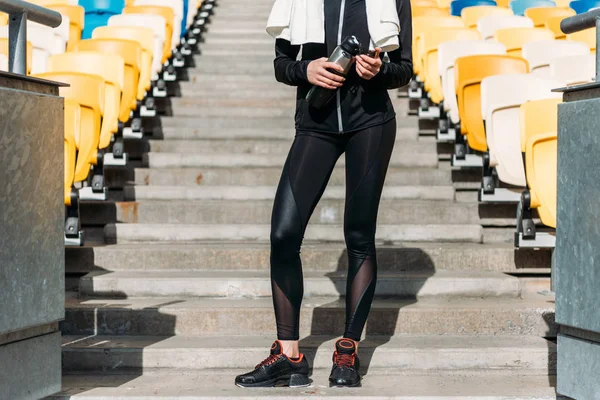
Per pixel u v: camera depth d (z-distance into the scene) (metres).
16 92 2.66
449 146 6.34
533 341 3.70
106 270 4.43
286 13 3.26
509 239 4.95
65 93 4.94
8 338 2.70
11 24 2.83
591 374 2.67
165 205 5.07
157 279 4.12
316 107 3.17
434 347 3.57
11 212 2.65
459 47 6.83
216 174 5.66
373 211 3.24
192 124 6.89
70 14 8.50
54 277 2.88
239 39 10.60
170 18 9.54
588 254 2.65
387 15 3.11
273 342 3.64
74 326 3.80
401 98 7.85
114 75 5.78
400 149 6.26
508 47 8.19
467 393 3.17
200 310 3.82
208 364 3.53
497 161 5.04
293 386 3.24
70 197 4.41
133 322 3.80
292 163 3.22
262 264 4.44
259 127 6.82
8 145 2.62
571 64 6.07
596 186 2.62
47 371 2.87
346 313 3.33
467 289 4.12
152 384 3.32
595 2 10.95
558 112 2.79
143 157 5.96
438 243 4.79
